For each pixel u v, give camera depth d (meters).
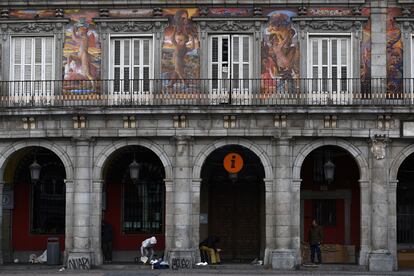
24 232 35.06
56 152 32.16
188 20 32.53
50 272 30.14
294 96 31.97
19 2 32.88
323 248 33.59
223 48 32.56
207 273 29.19
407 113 31.14
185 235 31.52
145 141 31.91
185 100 32.06
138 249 34.69
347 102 31.89
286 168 31.39
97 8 32.81
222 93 32.19
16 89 32.75
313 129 31.33
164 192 35.00
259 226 34.69
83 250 31.64
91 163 32.00
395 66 32.12
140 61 32.72
